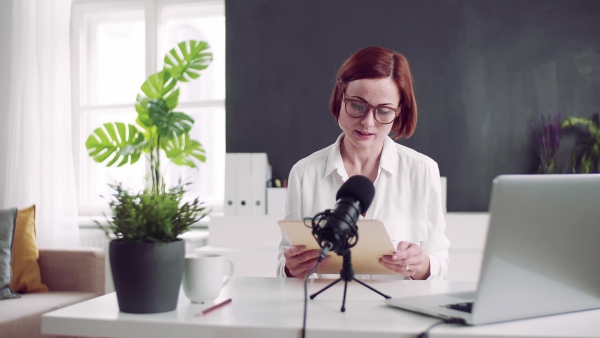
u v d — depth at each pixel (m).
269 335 0.97
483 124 3.46
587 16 3.37
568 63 3.38
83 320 1.05
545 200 0.95
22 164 3.81
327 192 1.77
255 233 3.27
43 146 3.80
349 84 1.58
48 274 2.93
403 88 1.60
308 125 3.66
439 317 1.01
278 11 3.71
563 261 1.00
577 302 1.06
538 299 1.01
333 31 3.64
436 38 3.52
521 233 0.94
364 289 1.33
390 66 1.57
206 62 4.13
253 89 3.73
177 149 3.67
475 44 3.48
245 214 3.32
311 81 3.66
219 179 4.16
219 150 4.15
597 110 3.34
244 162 3.33
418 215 1.73
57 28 3.83
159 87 3.62
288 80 3.69
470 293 1.22
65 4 3.86
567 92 3.38
